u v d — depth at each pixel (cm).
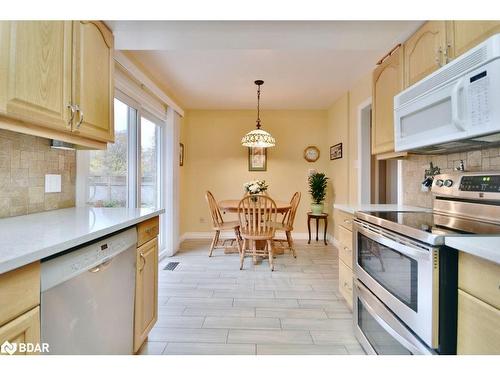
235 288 257
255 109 484
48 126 119
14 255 70
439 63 144
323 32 185
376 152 214
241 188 485
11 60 97
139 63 292
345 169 396
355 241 176
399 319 122
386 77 200
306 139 484
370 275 154
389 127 194
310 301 230
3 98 95
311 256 365
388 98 196
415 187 211
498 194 128
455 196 154
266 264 329
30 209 147
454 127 121
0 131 128
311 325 192
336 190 438
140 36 187
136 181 287
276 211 326
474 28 121
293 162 484
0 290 67
